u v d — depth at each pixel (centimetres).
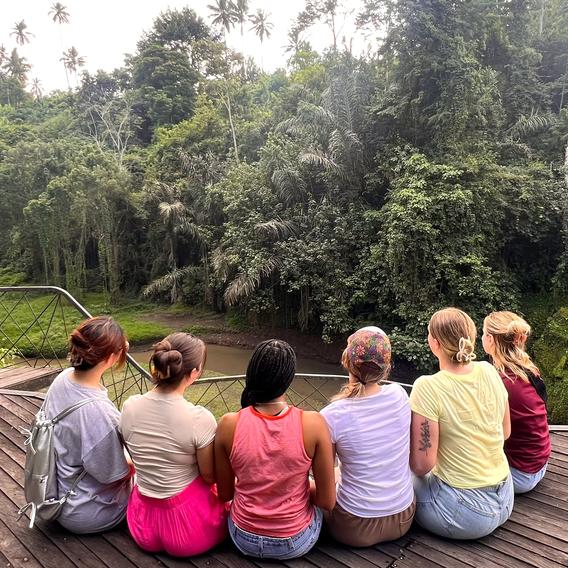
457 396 195
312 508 196
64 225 2031
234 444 174
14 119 3538
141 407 186
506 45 1329
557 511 235
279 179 1291
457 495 199
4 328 1500
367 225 1155
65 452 198
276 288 1448
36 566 195
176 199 1870
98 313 1902
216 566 193
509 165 1155
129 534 215
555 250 1116
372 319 1188
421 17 1009
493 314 240
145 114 3012
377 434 186
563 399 859
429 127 1091
